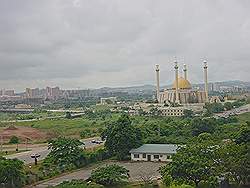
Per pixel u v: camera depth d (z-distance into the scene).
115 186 95.00
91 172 107.06
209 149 85.19
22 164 103.00
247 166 79.94
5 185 91.19
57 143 123.12
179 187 72.12
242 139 102.12
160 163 126.19
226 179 81.50
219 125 190.62
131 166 122.00
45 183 101.00
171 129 179.75
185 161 80.69
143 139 147.88
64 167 116.69
